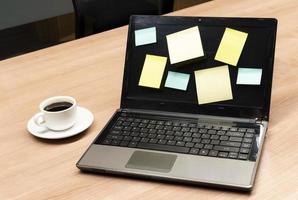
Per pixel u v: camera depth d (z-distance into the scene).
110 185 0.94
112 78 1.38
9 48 3.29
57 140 1.10
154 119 1.10
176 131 1.04
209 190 0.90
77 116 1.17
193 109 1.11
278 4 1.78
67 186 0.95
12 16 3.25
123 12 1.92
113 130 1.08
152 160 0.96
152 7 1.97
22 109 1.26
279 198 0.86
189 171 0.92
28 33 3.48
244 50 1.10
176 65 1.14
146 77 1.16
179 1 3.30
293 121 1.09
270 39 1.08
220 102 1.09
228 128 1.03
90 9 1.81
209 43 1.13
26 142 1.11
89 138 1.10
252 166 0.91
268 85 1.07
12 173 1.00
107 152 1.00
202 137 1.01
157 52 1.17
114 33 1.68
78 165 0.97
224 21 1.13
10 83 1.40
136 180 0.94
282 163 0.95
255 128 1.03
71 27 3.51
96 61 1.49
